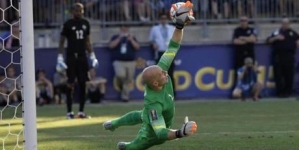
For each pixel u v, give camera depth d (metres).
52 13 61.09
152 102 21.56
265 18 63.56
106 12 62.38
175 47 22.66
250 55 59.34
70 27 45.34
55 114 48.00
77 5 45.31
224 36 63.41
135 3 62.69
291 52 59.59
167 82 21.89
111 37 60.62
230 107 51.66
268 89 61.09
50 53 58.34
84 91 45.41
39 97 56.06
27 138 24.11
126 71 58.16
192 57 60.34
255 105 52.97
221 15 63.47
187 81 60.34
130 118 23.03
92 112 49.09
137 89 59.31
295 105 52.31
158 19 62.91
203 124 40.06
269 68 61.03
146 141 22.11
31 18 24.14
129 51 57.94
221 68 60.78
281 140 32.22
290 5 63.69
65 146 30.86
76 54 45.22
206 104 54.69
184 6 22.17
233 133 35.31
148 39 62.72
